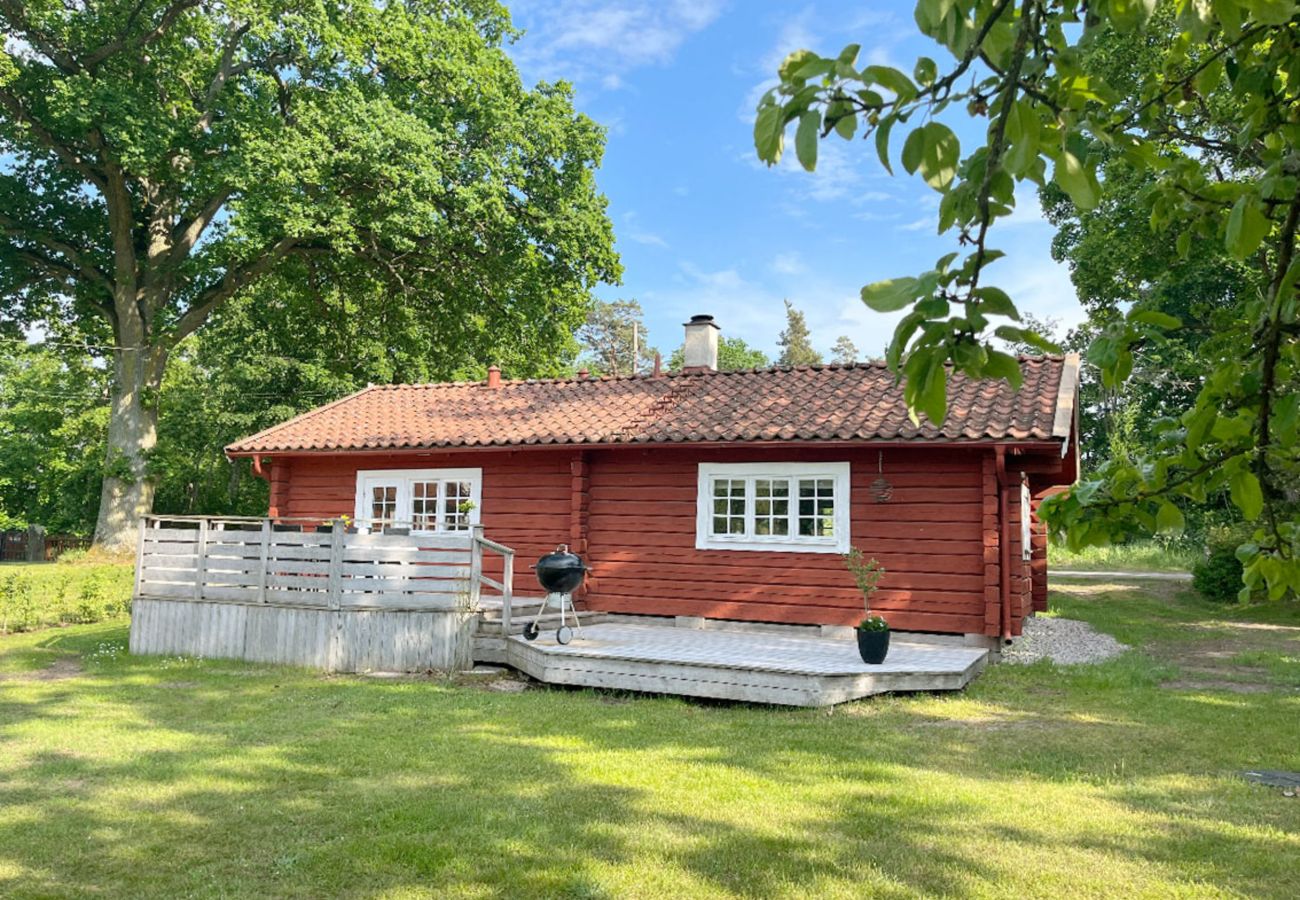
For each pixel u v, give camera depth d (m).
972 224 1.64
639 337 66.12
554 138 24.25
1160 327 1.95
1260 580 2.10
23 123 22.27
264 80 21.45
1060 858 4.54
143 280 25.11
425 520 14.48
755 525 12.37
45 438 41.81
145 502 24.50
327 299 29.36
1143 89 2.32
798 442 11.43
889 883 4.22
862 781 5.87
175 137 21.70
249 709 8.19
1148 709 8.16
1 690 9.14
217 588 11.33
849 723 7.61
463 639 10.44
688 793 5.60
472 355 27.53
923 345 1.47
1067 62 1.66
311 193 21.81
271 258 24.39
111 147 22.25
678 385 14.69
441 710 8.13
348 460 15.05
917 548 11.34
